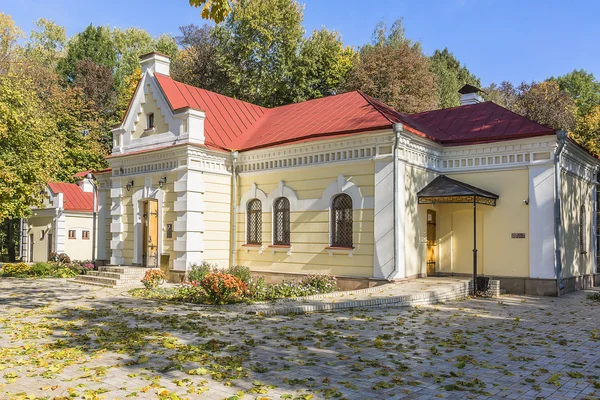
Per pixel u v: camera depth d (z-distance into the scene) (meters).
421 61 40.00
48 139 25.47
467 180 19.58
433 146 19.66
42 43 58.69
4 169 18.08
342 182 18.89
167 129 22.00
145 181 22.66
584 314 13.65
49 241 34.66
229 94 40.16
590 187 23.47
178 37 48.19
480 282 17.38
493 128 19.88
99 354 8.73
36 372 7.71
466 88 24.27
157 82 22.62
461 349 9.26
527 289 18.02
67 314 13.19
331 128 19.80
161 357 8.53
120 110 47.94
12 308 14.46
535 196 18.03
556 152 17.62
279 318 12.22
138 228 23.05
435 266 20.23
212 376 7.39
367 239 18.19
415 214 18.58
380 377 7.48
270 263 21.05
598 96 53.44
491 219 19.06
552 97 39.47
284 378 7.34
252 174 21.92
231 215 22.39
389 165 17.64
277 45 38.47
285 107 25.77
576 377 7.58
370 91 38.53
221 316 12.48
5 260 43.00
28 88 29.17
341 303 13.70
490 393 6.81
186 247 20.53
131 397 6.54
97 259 26.52
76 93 44.25
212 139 22.12
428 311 13.64
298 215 20.20
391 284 16.88
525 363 8.38
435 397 6.63
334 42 41.88
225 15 10.20
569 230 19.77
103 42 52.56
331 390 6.79
